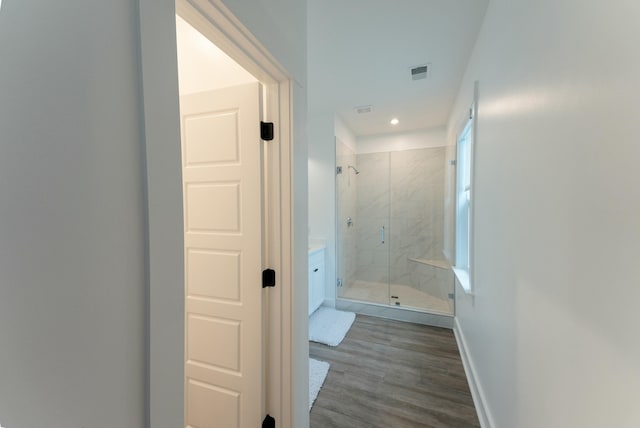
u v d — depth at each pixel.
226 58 1.28
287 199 1.24
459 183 2.68
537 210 0.90
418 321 3.02
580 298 0.66
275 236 1.26
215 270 1.31
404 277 3.83
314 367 2.13
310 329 2.79
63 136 0.41
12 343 0.36
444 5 1.50
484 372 1.58
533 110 0.93
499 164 1.31
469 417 1.63
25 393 0.37
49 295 0.39
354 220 4.04
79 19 0.43
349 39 1.80
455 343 2.54
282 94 1.24
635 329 0.49
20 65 0.36
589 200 0.63
